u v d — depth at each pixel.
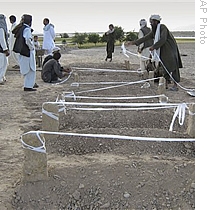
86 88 10.46
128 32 40.00
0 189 4.38
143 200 4.12
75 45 35.41
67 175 4.48
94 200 4.17
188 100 9.05
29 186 4.30
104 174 4.45
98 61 19.00
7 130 6.74
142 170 4.51
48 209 4.10
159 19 9.89
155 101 8.69
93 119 6.89
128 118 6.92
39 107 8.45
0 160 5.31
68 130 6.45
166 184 4.29
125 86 10.45
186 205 4.07
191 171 4.50
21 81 12.32
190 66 17.69
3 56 11.57
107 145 5.59
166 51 10.01
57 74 11.84
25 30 9.92
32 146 4.31
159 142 5.60
